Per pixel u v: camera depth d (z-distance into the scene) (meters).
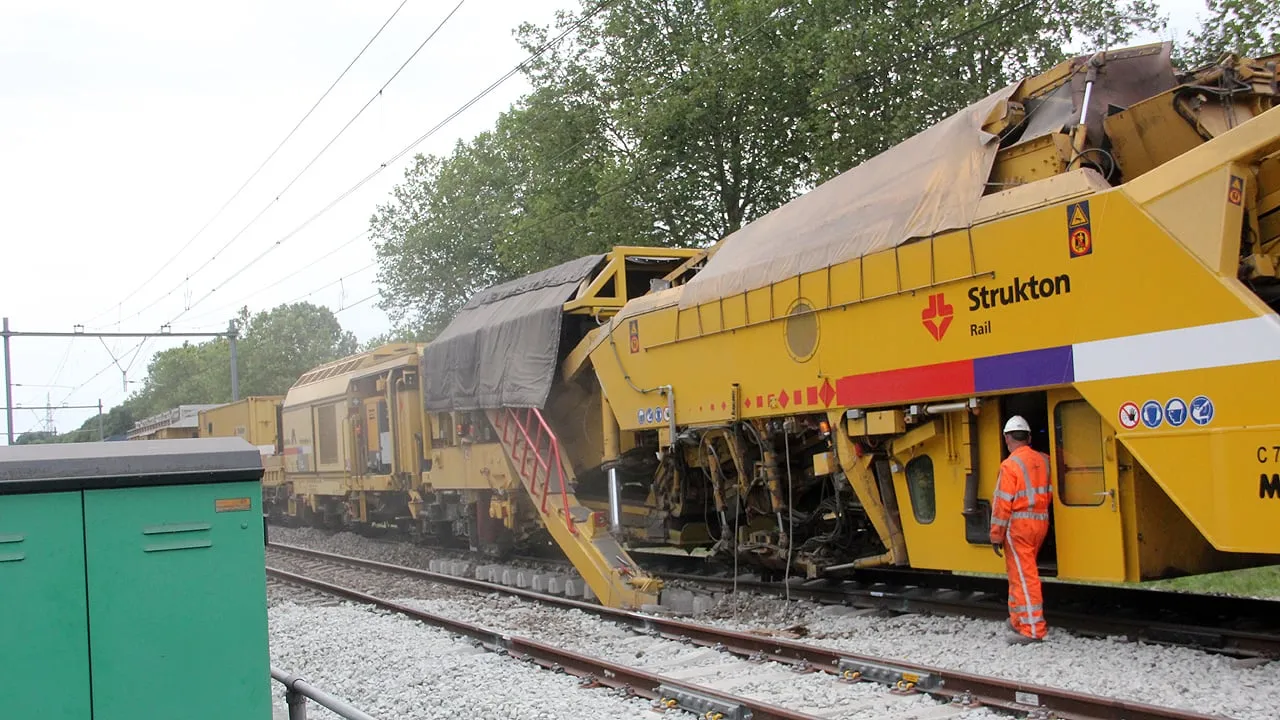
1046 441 8.25
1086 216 7.17
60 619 4.17
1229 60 7.73
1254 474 6.19
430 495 18.91
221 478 4.57
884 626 9.08
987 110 8.58
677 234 24.91
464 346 15.39
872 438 9.16
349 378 22.03
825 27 22.11
